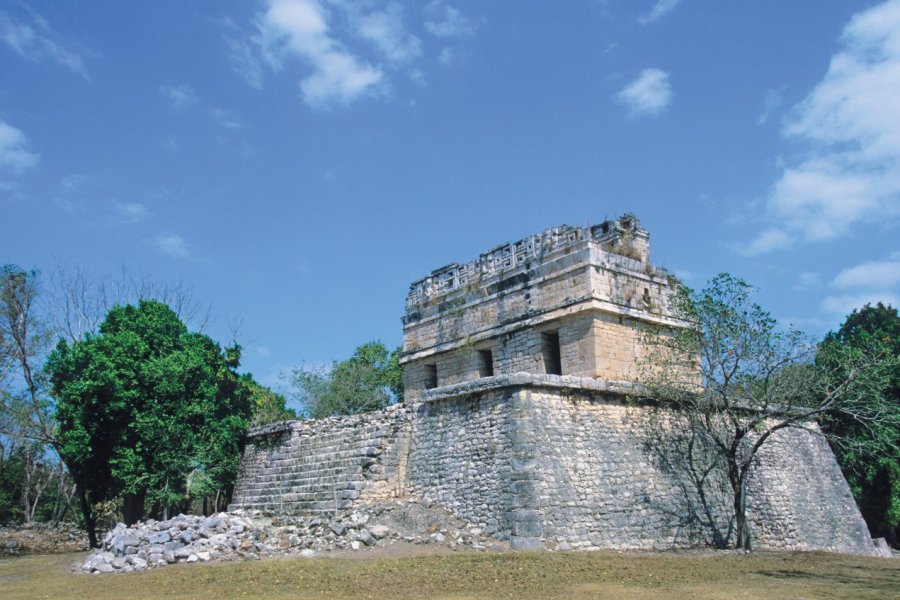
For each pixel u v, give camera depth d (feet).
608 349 78.69
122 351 87.86
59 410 86.63
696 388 75.56
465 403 69.87
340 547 59.47
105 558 58.70
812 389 75.77
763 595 41.73
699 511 72.79
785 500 83.97
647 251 88.53
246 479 92.89
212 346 103.91
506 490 62.49
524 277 87.35
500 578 47.34
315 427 84.69
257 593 44.68
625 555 59.41
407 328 103.91
